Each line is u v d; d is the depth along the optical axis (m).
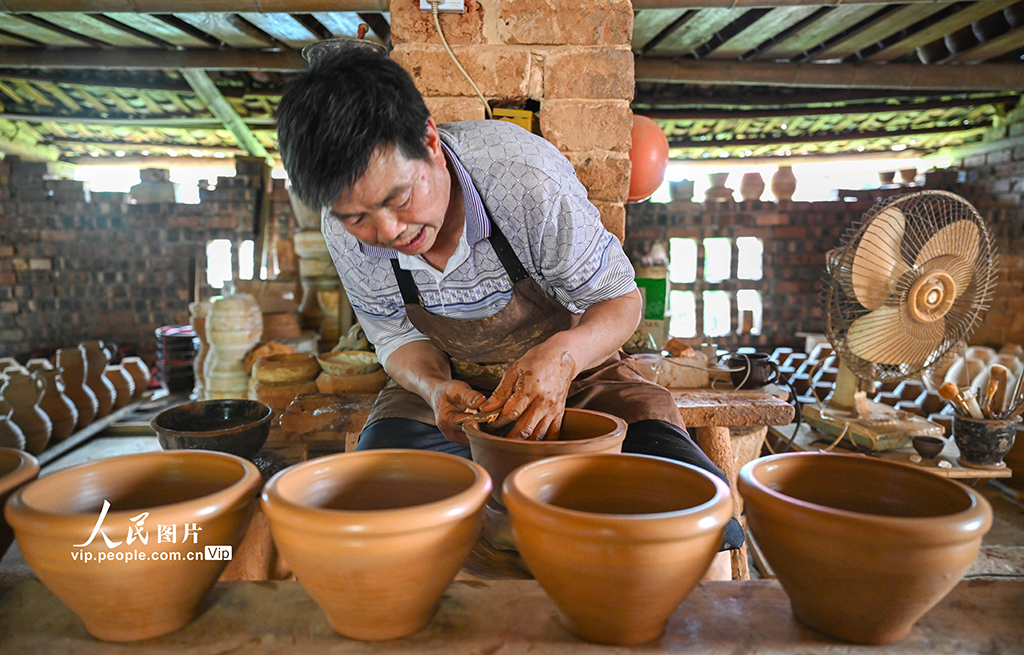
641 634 0.61
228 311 2.99
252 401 1.58
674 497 0.69
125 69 5.00
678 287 6.59
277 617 0.67
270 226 6.53
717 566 1.09
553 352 0.98
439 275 1.23
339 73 0.77
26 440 3.09
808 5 3.32
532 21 1.62
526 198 1.12
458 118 1.64
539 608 0.69
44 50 4.65
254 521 1.11
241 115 6.07
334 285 3.65
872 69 4.69
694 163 7.37
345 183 0.77
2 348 6.43
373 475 0.74
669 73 4.75
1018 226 5.79
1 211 6.38
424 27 1.61
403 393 1.38
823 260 6.46
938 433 2.66
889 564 0.53
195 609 0.66
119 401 4.26
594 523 0.53
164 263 6.44
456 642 0.62
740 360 2.24
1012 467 2.75
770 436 3.02
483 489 0.61
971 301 2.31
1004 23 4.16
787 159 7.20
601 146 1.65
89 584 0.57
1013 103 5.70
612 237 1.21
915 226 2.20
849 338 2.32
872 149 7.04
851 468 0.72
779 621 0.66
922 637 0.63
